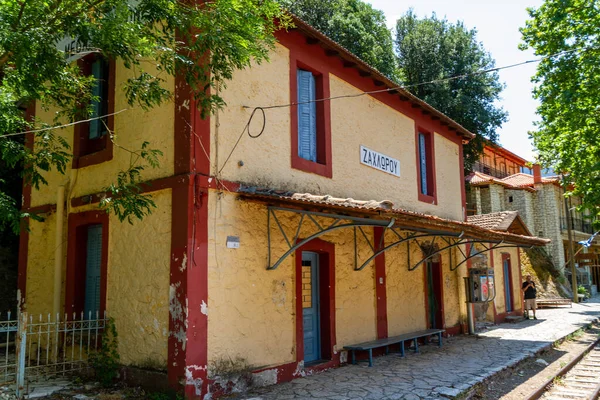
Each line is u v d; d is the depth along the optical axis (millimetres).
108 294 8016
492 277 14562
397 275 11734
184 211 6949
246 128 8070
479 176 33406
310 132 9750
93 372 7895
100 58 9359
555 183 33844
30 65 6230
